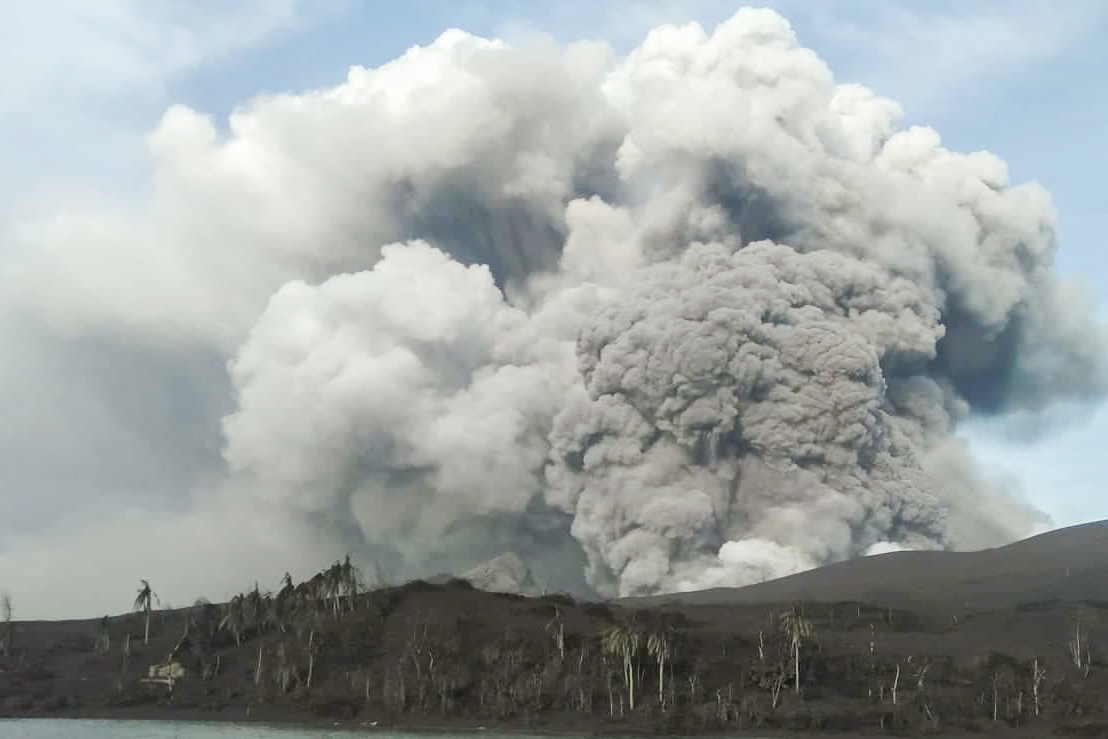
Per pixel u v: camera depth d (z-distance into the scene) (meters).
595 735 136.75
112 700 163.12
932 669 160.88
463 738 131.25
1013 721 142.62
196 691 164.12
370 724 146.25
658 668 158.00
